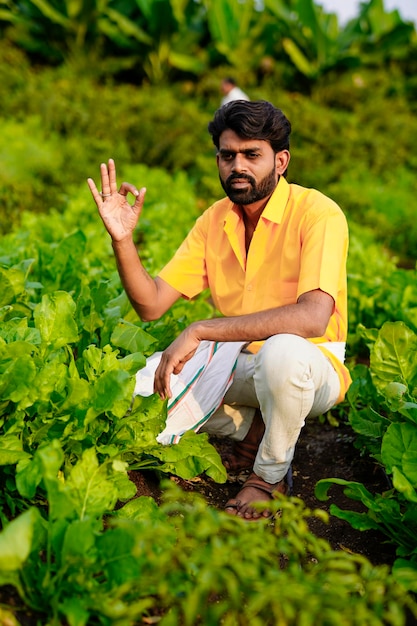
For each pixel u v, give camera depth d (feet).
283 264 7.96
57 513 5.55
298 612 5.18
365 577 5.52
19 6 42.96
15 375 6.46
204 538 5.58
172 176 33.58
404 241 29.27
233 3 42.88
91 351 7.23
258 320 7.19
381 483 8.77
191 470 7.54
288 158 8.01
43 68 40.81
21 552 4.90
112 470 6.75
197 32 43.50
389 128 40.32
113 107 34.91
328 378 7.73
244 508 7.46
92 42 42.55
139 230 19.43
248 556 5.13
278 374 7.02
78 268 11.34
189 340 7.29
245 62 42.63
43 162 28.35
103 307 9.03
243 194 7.70
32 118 32.71
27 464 6.08
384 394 7.52
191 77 43.70
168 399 7.43
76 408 6.76
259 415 8.64
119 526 5.61
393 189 33.83
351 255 17.24
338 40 45.11
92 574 5.77
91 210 19.34
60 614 5.62
